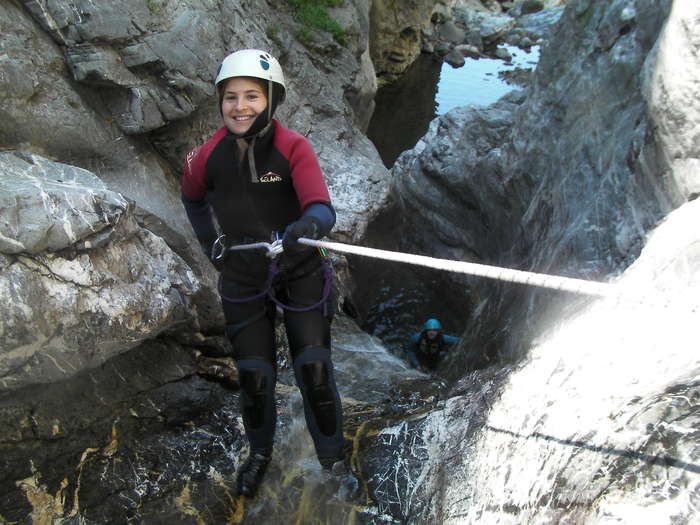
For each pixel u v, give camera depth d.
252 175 2.43
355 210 5.37
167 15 4.16
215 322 3.89
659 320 2.24
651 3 3.89
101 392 3.05
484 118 7.09
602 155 3.94
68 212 2.77
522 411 2.48
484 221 6.50
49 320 2.69
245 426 2.74
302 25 6.55
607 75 4.20
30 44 3.57
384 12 13.62
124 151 3.97
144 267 3.10
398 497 2.72
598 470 1.76
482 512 2.22
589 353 2.43
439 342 5.65
